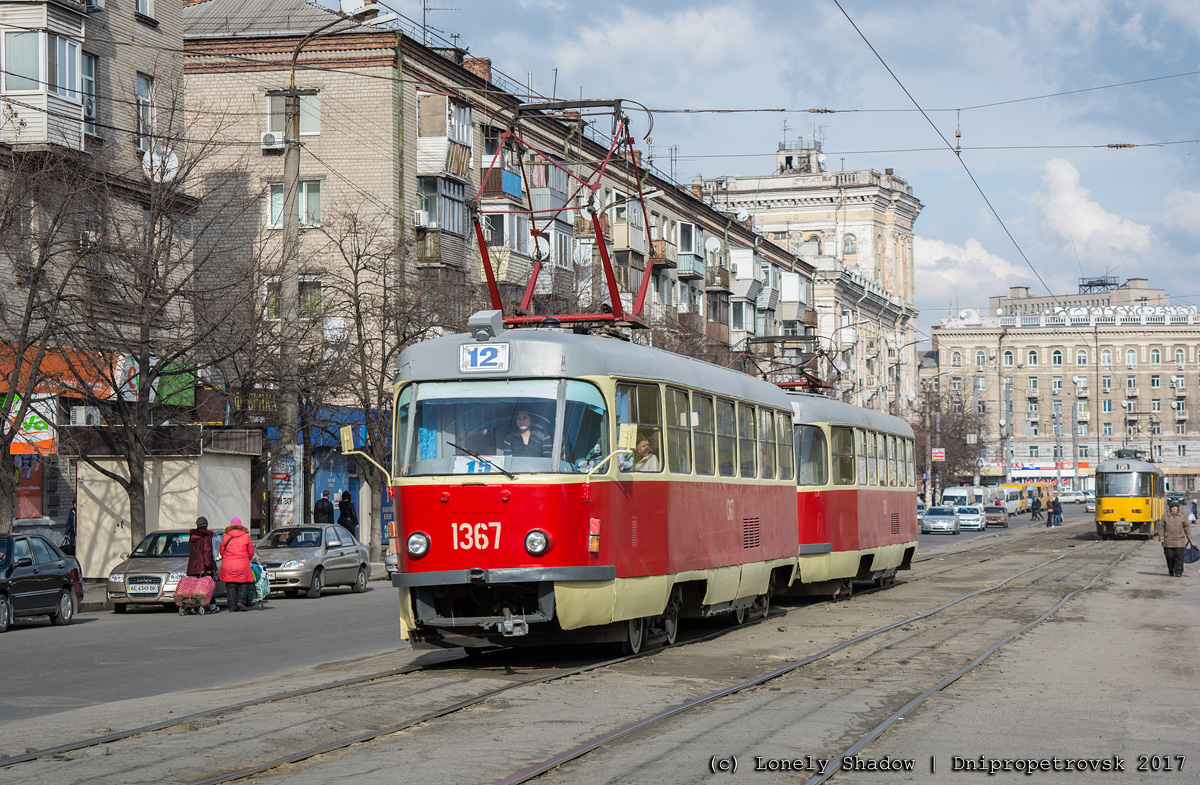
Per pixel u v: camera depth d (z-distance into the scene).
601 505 13.38
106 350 26.16
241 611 23.36
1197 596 24.17
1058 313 137.88
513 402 13.33
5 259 25.50
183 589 22.94
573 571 12.95
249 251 35.94
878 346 99.38
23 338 23.83
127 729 9.98
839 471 23.61
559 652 15.20
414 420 13.50
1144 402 133.88
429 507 13.06
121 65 32.62
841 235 98.69
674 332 51.69
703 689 11.98
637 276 56.66
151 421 30.42
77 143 29.48
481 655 15.01
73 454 27.20
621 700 11.26
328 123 41.66
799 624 18.88
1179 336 133.50
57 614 20.92
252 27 43.59
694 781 8.09
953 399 105.25
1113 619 19.64
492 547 12.86
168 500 27.91
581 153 52.88
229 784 7.97
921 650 15.38
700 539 16.22
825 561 22.61
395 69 41.50
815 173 101.44
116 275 26.19
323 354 33.25
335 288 34.59
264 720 10.16
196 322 27.59
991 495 91.06
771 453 19.83
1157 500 55.91
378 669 13.84
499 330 13.79
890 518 26.94
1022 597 24.00
